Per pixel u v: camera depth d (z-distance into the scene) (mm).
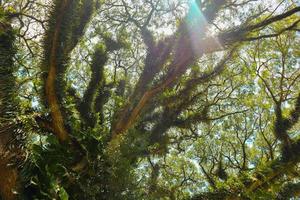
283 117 10703
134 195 8383
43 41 7766
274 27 15352
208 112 14055
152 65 11344
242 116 19391
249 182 9273
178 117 12812
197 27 10359
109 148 8742
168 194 10562
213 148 20078
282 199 9281
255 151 19859
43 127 8398
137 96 10906
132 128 9883
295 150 9531
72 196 7996
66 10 7672
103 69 11867
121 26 16062
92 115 10711
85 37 15242
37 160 7852
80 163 8359
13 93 7320
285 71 17375
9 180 7012
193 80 12500
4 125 6945
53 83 7938
